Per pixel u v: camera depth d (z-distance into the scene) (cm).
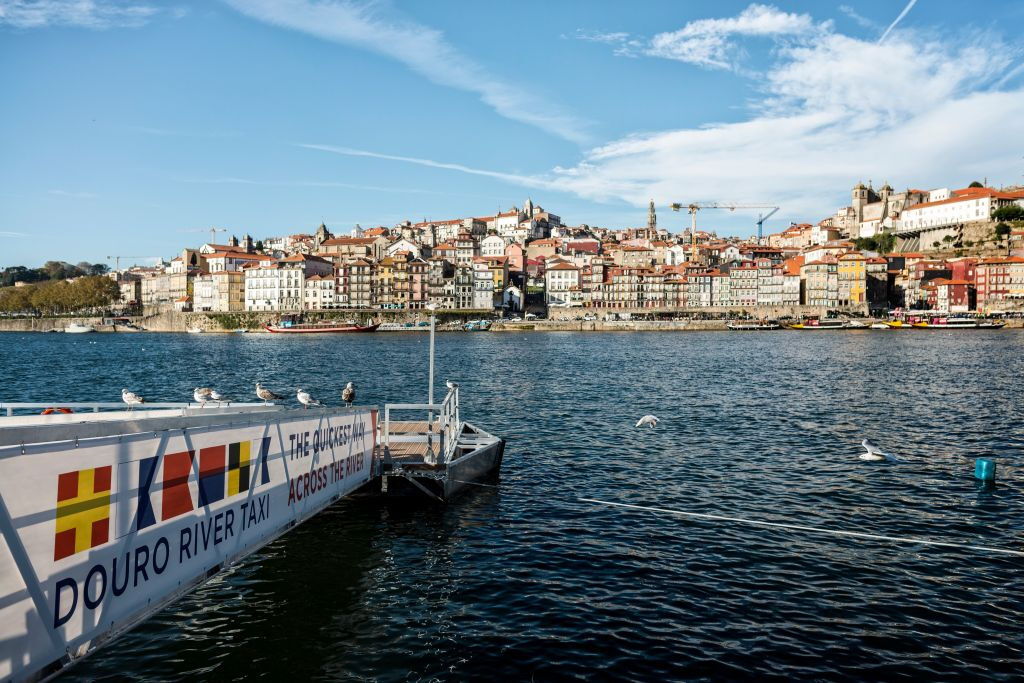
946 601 1848
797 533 2392
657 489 2948
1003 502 2745
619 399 5841
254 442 1631
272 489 1722
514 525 2458
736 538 2338
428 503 2691
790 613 1775
